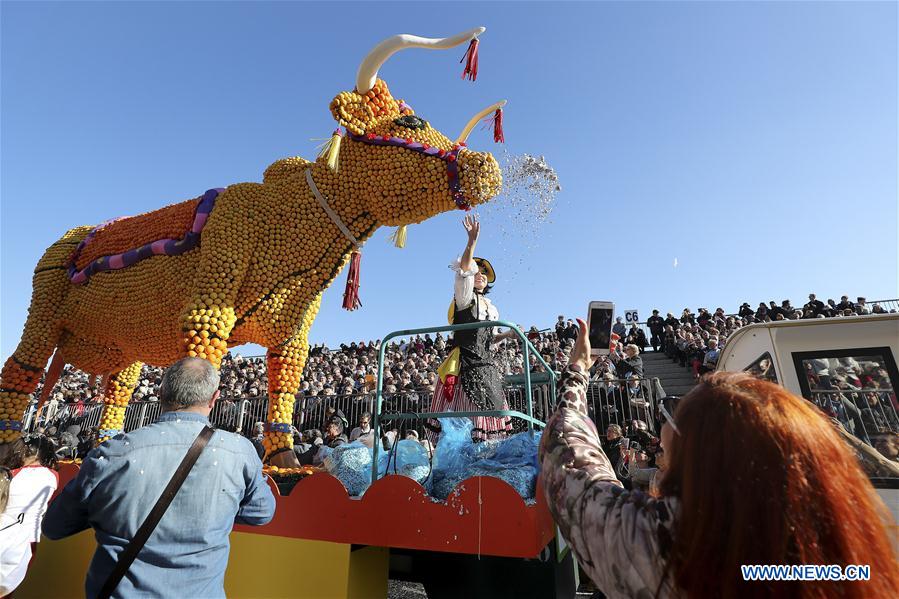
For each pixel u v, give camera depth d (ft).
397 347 53.31
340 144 12.00
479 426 10.33
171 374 6.45
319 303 13.80
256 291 11.64
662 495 3.45
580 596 14.49
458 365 10.86
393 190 11.37
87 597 5.38
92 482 5.59
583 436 4.17
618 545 3.34
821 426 3.12
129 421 38.58
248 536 8.41
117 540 5.44
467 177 10.97
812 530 2.76
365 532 7.48
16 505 10.07
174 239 12.48
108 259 13.44
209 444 6.05
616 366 32.83
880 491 11.66
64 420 41.96
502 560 8.82
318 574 7.75
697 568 2.87
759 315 43.09
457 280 11.32
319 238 11.90
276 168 12.93
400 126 11.67
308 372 47.09
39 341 14.02
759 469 2.90
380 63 11.53
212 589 5.68
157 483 5.61
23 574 9.93
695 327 43.04
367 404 34.06
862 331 13.91
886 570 2.78
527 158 11.31
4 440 13.21
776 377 14.35
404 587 11.15
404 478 7.45
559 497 3.86
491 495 6.83
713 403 3.27
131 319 12.94
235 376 48.42
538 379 11.13
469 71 11.12
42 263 14.85
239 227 11.73
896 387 13.26
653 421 28.71
